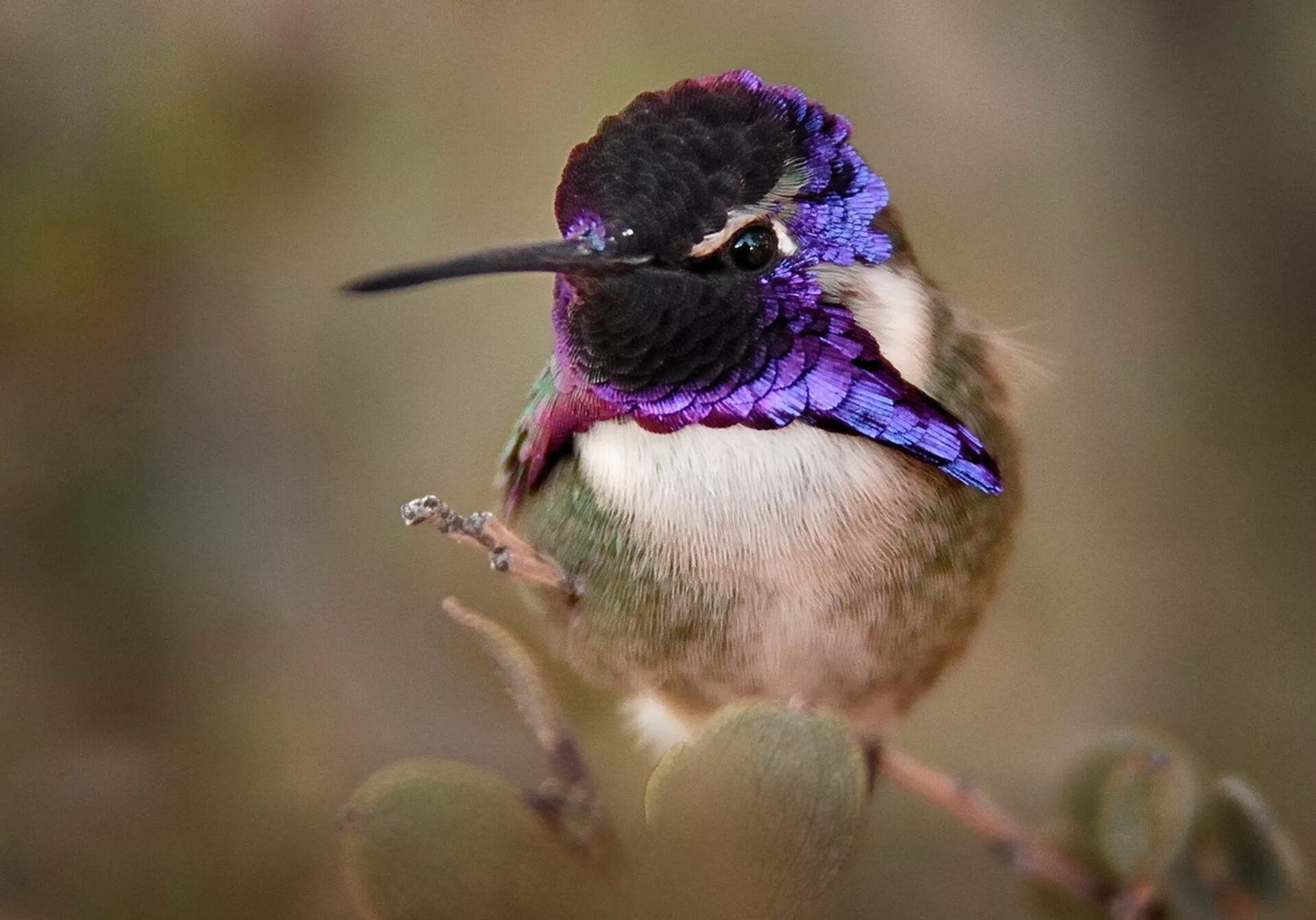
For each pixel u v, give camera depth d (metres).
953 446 1.16
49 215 1.20
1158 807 1.16
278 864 1.19
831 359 1.16
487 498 1.21
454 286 1.21
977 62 1.22
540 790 1.13
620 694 1.18
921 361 1.17
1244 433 1.22
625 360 1.16
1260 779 1.21
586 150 1.16
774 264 1.16
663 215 1.16
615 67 1.21
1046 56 1.22
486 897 1.12
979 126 1.22
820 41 1.21
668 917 1.12
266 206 1.20
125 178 1.20
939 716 1.21
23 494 1.20
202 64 1.20
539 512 1.17
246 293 1.20
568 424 1.17
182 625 1.20
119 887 1.19
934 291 1.18
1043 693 1.21
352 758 1.20
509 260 1.15
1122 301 1.22
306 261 1.21
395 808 1.12
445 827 1.12
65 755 1.20
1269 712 1.21
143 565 1.20
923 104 1.22
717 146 1.16
